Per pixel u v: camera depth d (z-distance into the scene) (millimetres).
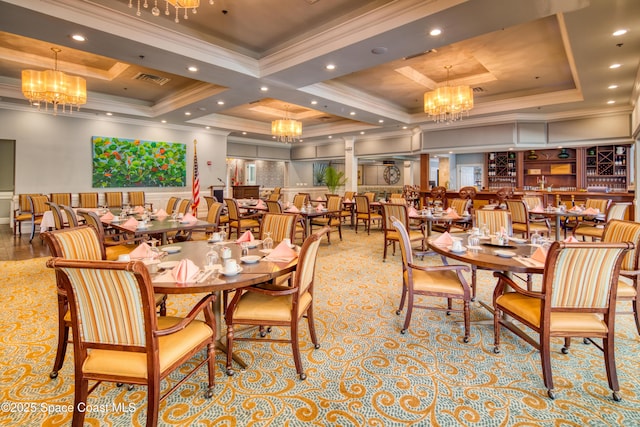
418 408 1799
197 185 6121
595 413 1754
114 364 1499
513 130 7785
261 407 1806
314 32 4367
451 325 2816
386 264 4809
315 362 2254
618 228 2852
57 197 7320
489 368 2180
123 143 8555
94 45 4035
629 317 2945
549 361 1898
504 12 3258
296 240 6668
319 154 12852
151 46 4055
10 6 3186
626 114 6895
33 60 5391
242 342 2529
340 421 1702
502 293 2521
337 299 3418
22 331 2658
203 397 1885
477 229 3182
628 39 3785
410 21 3471
